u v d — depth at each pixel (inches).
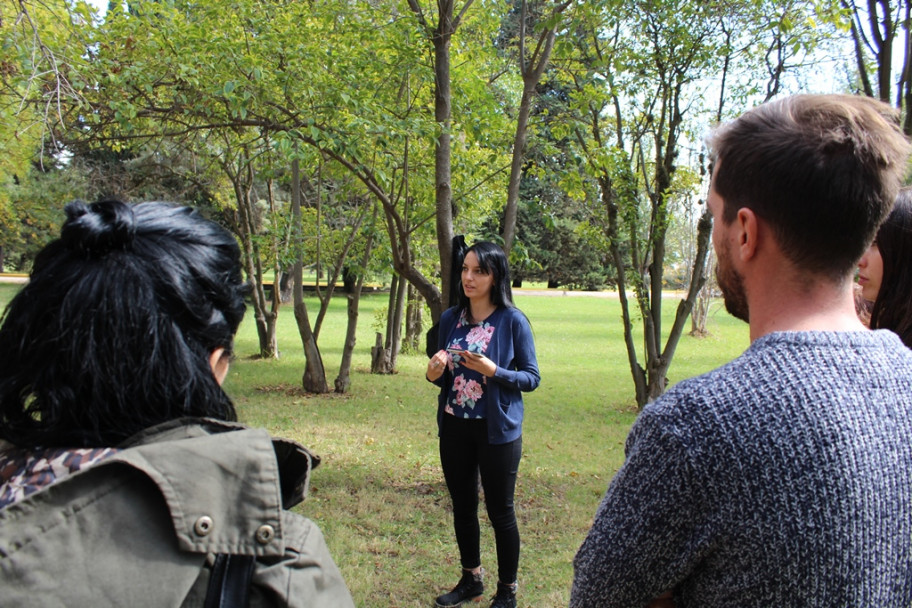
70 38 188.7
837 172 34.4
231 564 27.6
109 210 31.4
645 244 294.5
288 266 348.8
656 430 35.8
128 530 26.4
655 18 244.2
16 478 28.6
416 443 245.3
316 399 331.9
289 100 198.5
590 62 241.9
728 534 33.5
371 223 324.8
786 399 33.6
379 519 168.6
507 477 115.4
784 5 228.4
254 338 582.9
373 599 129.0
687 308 288.2
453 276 133.2
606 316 935.0
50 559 25.1
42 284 30.2
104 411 29.0
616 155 249.9
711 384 35.7
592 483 205.9
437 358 115.1
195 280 32.0
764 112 38.3
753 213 37.2
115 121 195.0
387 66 208.8
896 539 33.5
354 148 179.9
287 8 227.8
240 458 28.5
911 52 147.0
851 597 32.2
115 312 29.2
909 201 56.7
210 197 422.9
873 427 33.5
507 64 268.2
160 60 194.5
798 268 36.5
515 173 201.0
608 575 36.4
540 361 512.7
